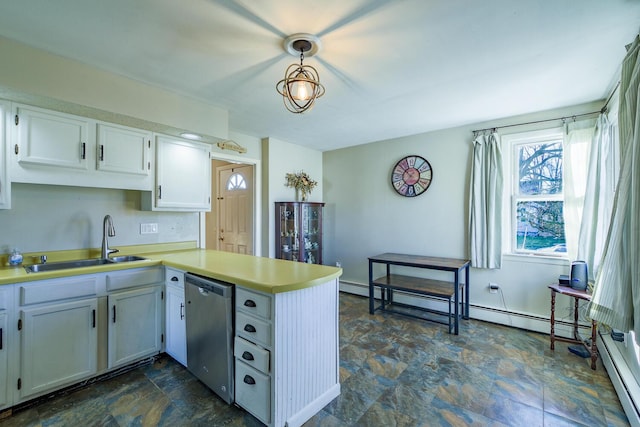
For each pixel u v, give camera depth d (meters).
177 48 1.86
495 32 1.69
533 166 3.18
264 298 1.63
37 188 2.30
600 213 2.62
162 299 2.46
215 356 1.92
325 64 2.06
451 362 2.43
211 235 4.97
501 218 3.24
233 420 1.73
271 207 4.11
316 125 3.53
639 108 1.40
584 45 1.83
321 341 1.88
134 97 2.30
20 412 1.78
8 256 2.16
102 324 2.12
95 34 1.71
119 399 1.92
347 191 4.68
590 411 1.82
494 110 3.02
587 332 2.78
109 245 2.67
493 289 3.34
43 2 1.43
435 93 2.58
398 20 1.58
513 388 2.06
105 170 2.36
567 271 2.92
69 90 1.99
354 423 1.72
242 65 2.08
